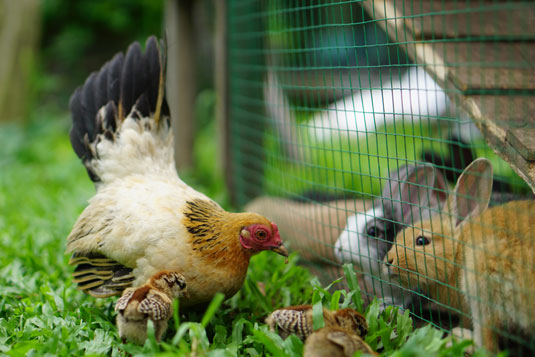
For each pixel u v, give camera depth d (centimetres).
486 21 145
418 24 141
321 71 161
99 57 348
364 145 200
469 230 126
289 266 149
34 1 262
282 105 174
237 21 185
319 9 149
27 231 163
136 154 142
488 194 127
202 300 132
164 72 145
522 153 125
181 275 128
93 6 336
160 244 129
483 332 122
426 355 114
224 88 191
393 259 131
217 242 130
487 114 130
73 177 209
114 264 133
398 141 197
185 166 212
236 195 191
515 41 143
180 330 117
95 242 133
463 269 124
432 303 134
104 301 139
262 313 137
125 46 349
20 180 201
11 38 256
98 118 145
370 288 143
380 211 144
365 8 147
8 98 257
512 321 121
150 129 144
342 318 124
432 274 129
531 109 131
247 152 187
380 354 122
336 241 149
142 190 136
